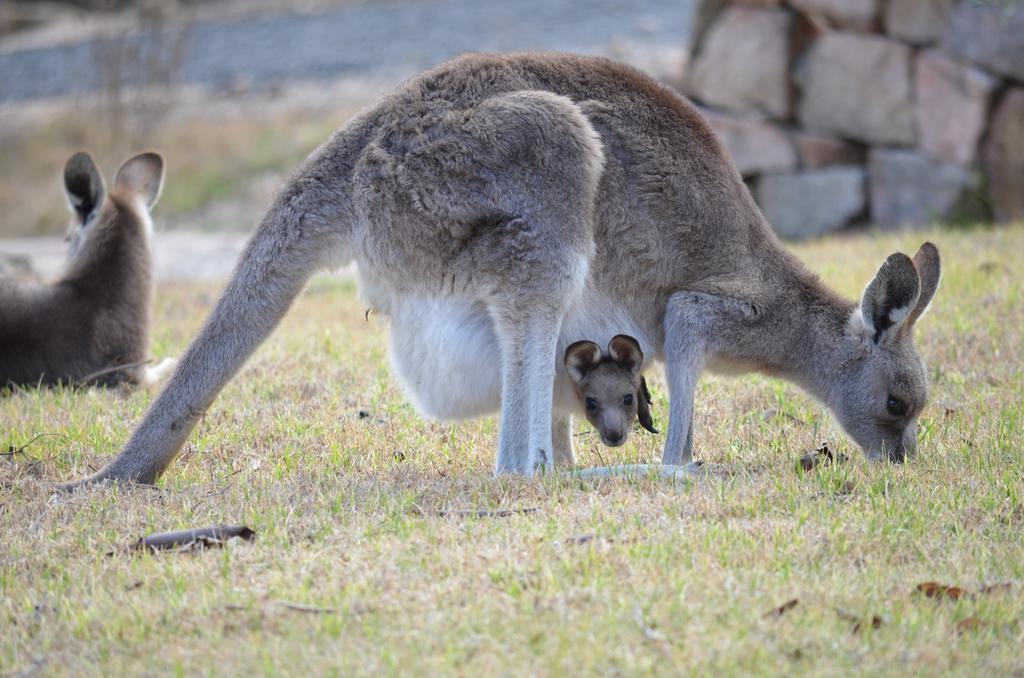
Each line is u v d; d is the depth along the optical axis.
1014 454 12.11
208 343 11.81
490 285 11.80
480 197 11.78
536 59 12.56
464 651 8.16
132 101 42.56
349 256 12.11
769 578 9.16
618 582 9.03
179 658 8.28
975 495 10.95
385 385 15.63
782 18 29.83
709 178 12.65
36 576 9.88
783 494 10.93
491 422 14.15
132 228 17.17
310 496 11.24
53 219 39.94
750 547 9.66
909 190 28.39
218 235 34.91
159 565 9.78
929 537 10.02
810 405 14.38
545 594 8.84
